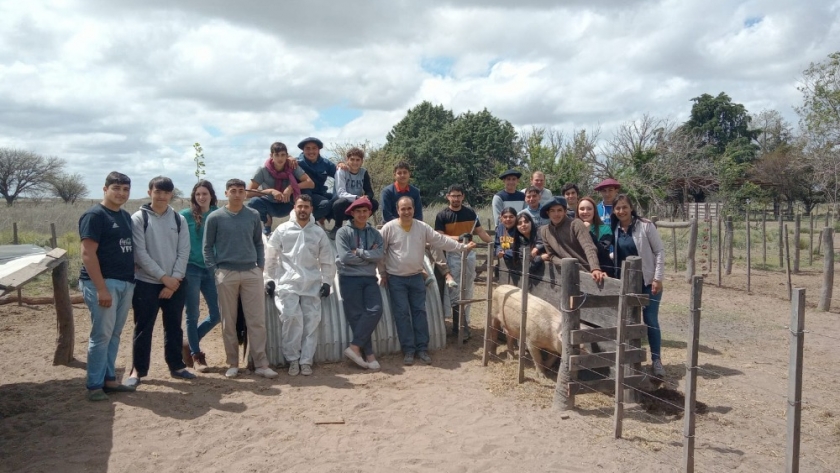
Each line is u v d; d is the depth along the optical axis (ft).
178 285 20.49
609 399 19.93
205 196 22.39
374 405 19.34
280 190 27.76
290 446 16.29
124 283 18.93
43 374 22.49
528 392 20.56
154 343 26.81
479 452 15.93
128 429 17.12
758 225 80.94
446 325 30.09
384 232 24.39
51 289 37.76
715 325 31.01
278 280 23.13
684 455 14.11
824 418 18.37
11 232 57.93
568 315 18.51
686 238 66.74
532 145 68.23
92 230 17.97
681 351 25.81
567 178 66.80
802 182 125.90
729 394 20.42
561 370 18.86
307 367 22.36
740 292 40.73
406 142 163.94
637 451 15.92
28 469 14.75
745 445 16.34
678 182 99.09
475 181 156.66
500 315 24.47
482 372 22.89
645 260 22.16
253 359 22.16
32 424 17.44
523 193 29.86
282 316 22.36
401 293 24.34
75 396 19.86
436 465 15.20
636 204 73.15
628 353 18.39
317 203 28.32
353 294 23.45
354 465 15.19
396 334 25.18
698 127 191.01
